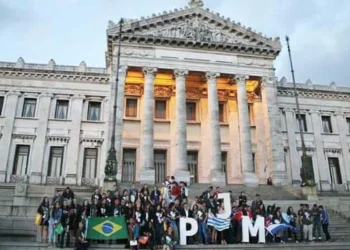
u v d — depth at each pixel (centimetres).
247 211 2388
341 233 2659
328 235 2503
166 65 4616
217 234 2334
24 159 4756
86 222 2120
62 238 2055
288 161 5259
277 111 4712
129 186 3706
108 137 4238
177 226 2220
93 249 2031
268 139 4638
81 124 4981
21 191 2900
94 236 2092
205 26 4859
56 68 5166
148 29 4697
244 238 2281
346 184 5322
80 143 4906
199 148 4966
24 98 5016
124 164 4794
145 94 4459
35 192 3450
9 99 4944
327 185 5250
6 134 4762
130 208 2202
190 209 2416
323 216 2544
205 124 5056
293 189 3919
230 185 4119
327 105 5719
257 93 5188
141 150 4334
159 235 2109
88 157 4900
